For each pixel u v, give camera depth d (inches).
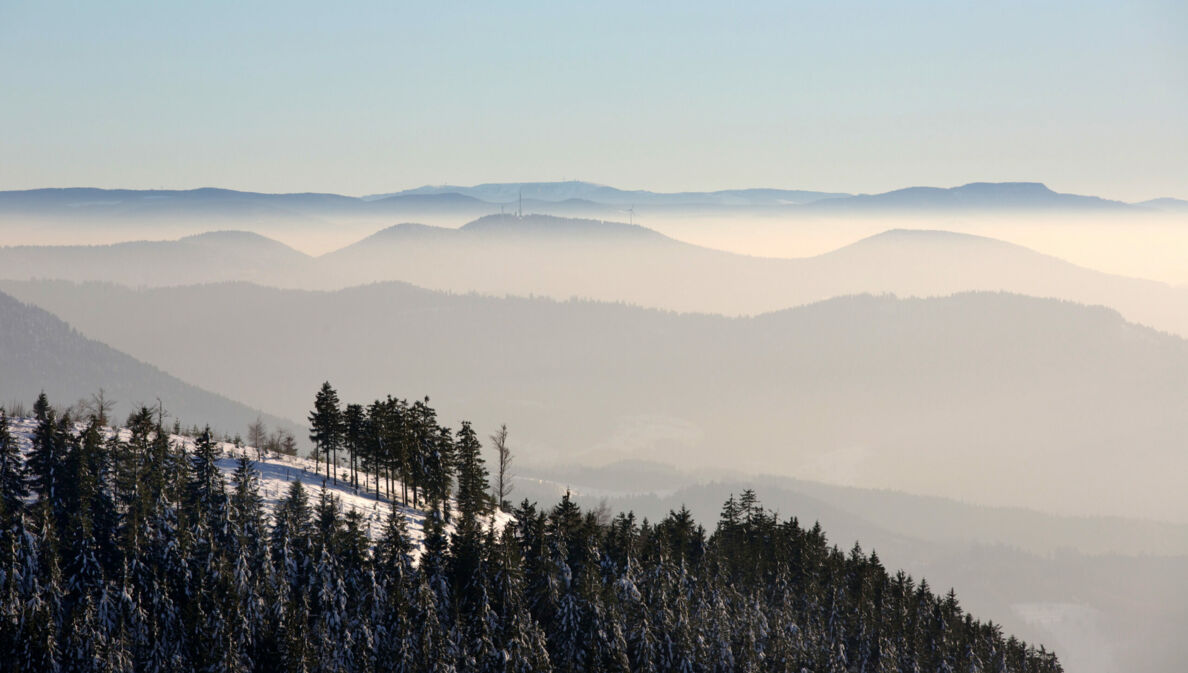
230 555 5017.2
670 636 5428.2
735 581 6254.9
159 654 4522.6
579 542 5777.6
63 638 4389.8
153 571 4746.6
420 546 5753.0
